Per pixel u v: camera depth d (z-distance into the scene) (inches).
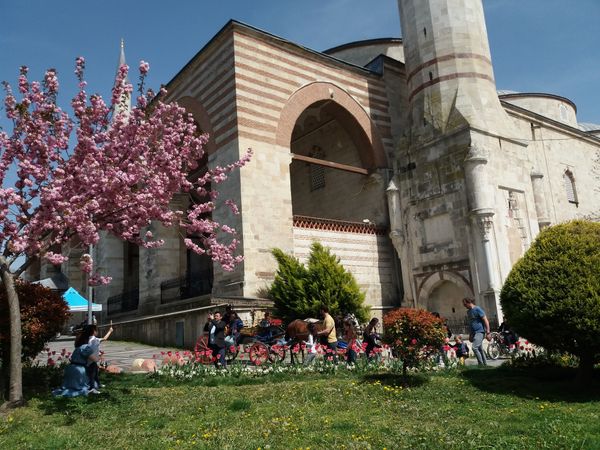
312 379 436.8
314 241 807.1
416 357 406.3
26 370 457.7
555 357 461.4
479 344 503.2
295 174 1197.1
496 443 251.8
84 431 300.0
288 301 711.7
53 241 387.2
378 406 344.2
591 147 1392.7
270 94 876.6
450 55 930.1
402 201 954.7
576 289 371.6
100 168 396.2
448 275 850.8
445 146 884.6
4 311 411.8
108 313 1200.8
